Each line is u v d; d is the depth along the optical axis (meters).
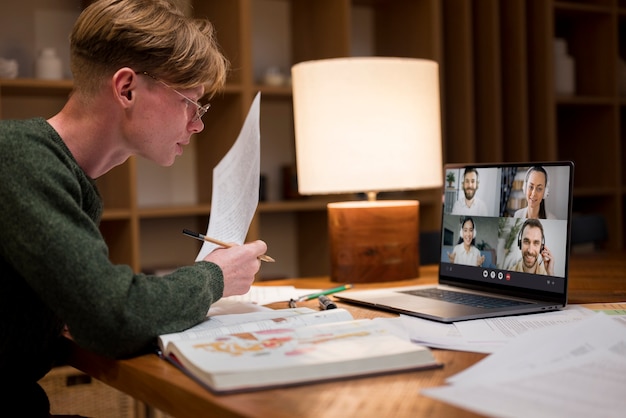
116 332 1.05
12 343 1.17
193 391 0.86
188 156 3.57
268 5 3.70
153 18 1.23
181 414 0.89
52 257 1.03
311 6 3.68
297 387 0.86
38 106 3.20
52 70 3.02
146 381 0.98
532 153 4.07
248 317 1.24
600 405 0.74
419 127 1.92
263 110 3.69
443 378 0.89
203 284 1.19
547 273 1.37
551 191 1.38
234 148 1.63
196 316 1.17
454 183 1.63
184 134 1.32
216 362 0.90
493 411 0.74
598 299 1.45
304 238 3.73
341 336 1.01
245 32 3.23
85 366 1.19
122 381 1.05
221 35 3.38
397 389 0.84
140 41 1.21
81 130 1.25
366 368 0.90
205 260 1.28
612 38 4.20
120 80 1.21
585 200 4.37
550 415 0.72
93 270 1.04
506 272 1.47
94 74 1.23
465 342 1.08
